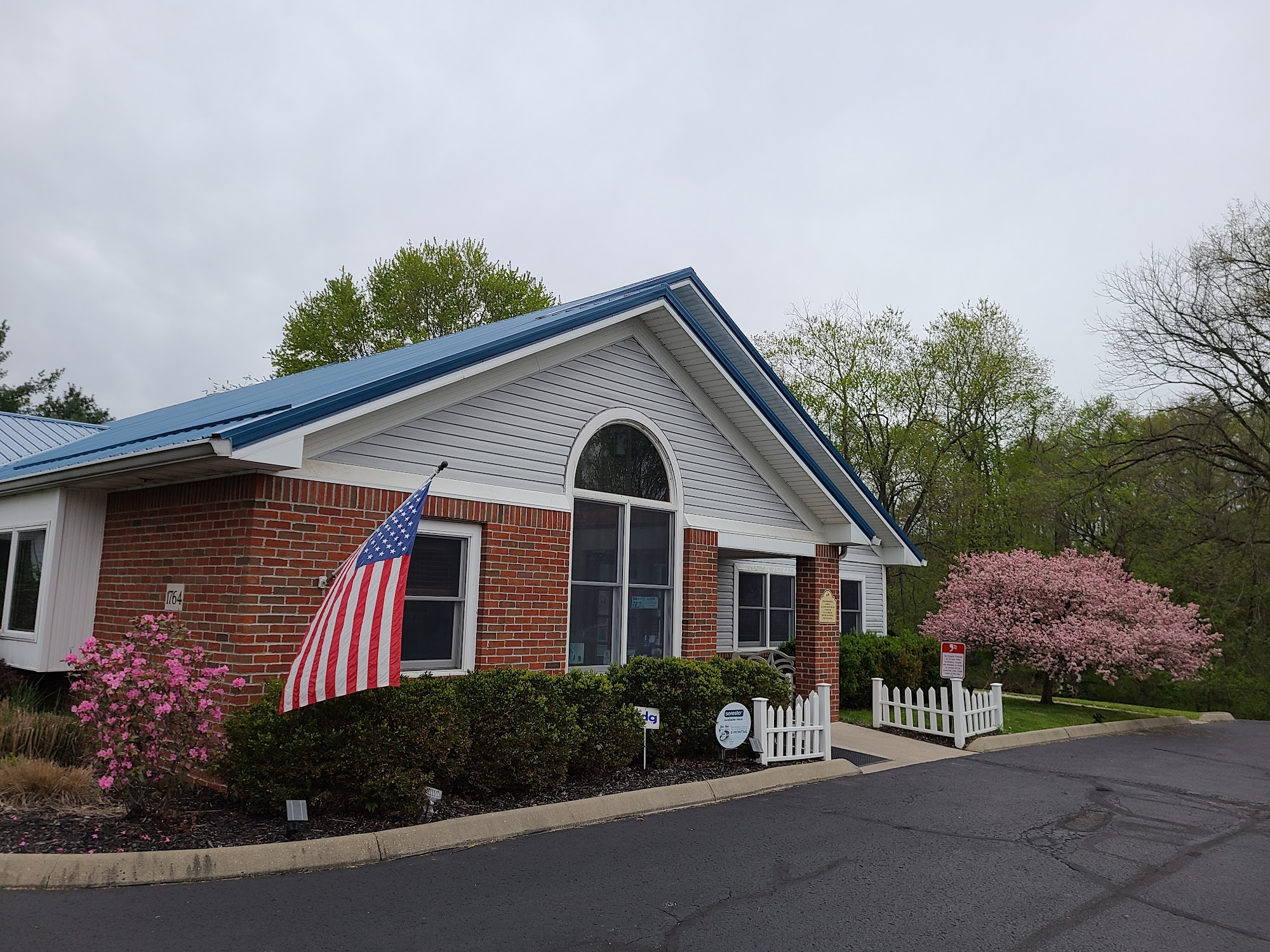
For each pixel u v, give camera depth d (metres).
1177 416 28.44
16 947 4.54
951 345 33.31
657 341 12.46
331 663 6.74
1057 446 34.97
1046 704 19.30
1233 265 24.83
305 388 10.88
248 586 7.98
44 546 10.41
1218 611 28.16
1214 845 7.96
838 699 15.25
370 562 6.99
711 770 9.91
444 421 9.72
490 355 9.66
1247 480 27.27
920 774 10.87
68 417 41.28
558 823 7.64
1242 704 25.98
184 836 6.37
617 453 11.87
